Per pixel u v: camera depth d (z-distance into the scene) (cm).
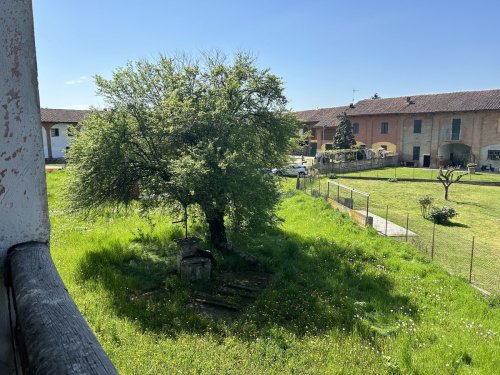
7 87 116
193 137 1030
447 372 546
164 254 1085
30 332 92
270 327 675
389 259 1095
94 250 1034
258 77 1145
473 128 4153
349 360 573
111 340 579
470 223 1683
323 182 2912
